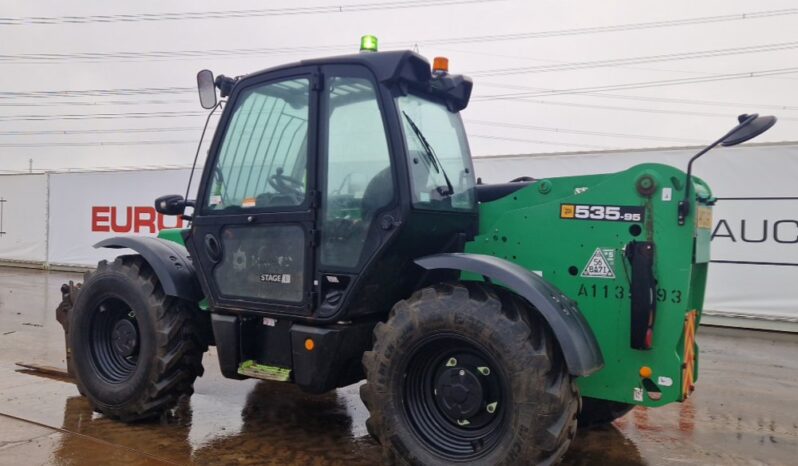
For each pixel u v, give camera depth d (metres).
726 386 5.41
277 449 3.72
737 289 8.02
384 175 3.34
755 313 7.93
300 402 4.69
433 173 3.56
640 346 3.05
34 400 4.62
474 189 3.94
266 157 3.72
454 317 3.03
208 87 3.96
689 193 3.01
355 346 3.55
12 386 4.99
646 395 3.11
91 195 13.84
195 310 4.16
